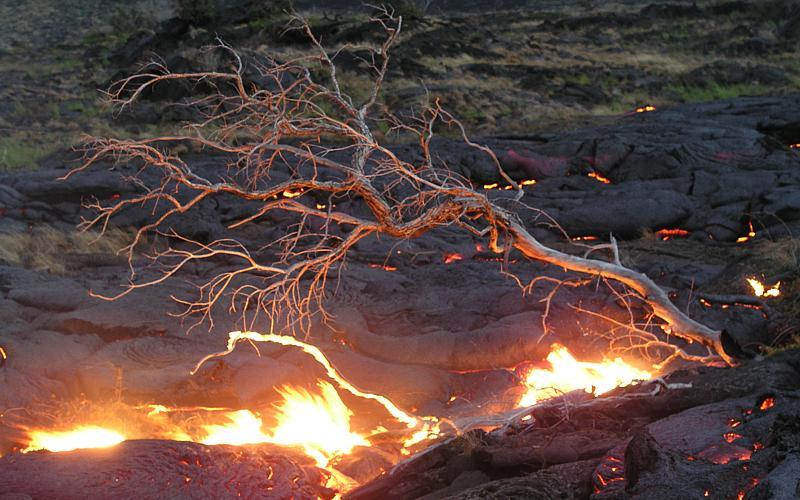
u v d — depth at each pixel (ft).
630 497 12.43
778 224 42.86
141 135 72.28
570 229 46.06
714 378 18.37
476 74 91.09
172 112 78.07
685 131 56.90
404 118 74.08
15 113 88.07
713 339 23.50
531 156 54.24
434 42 99.04
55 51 129.29
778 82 85.76
